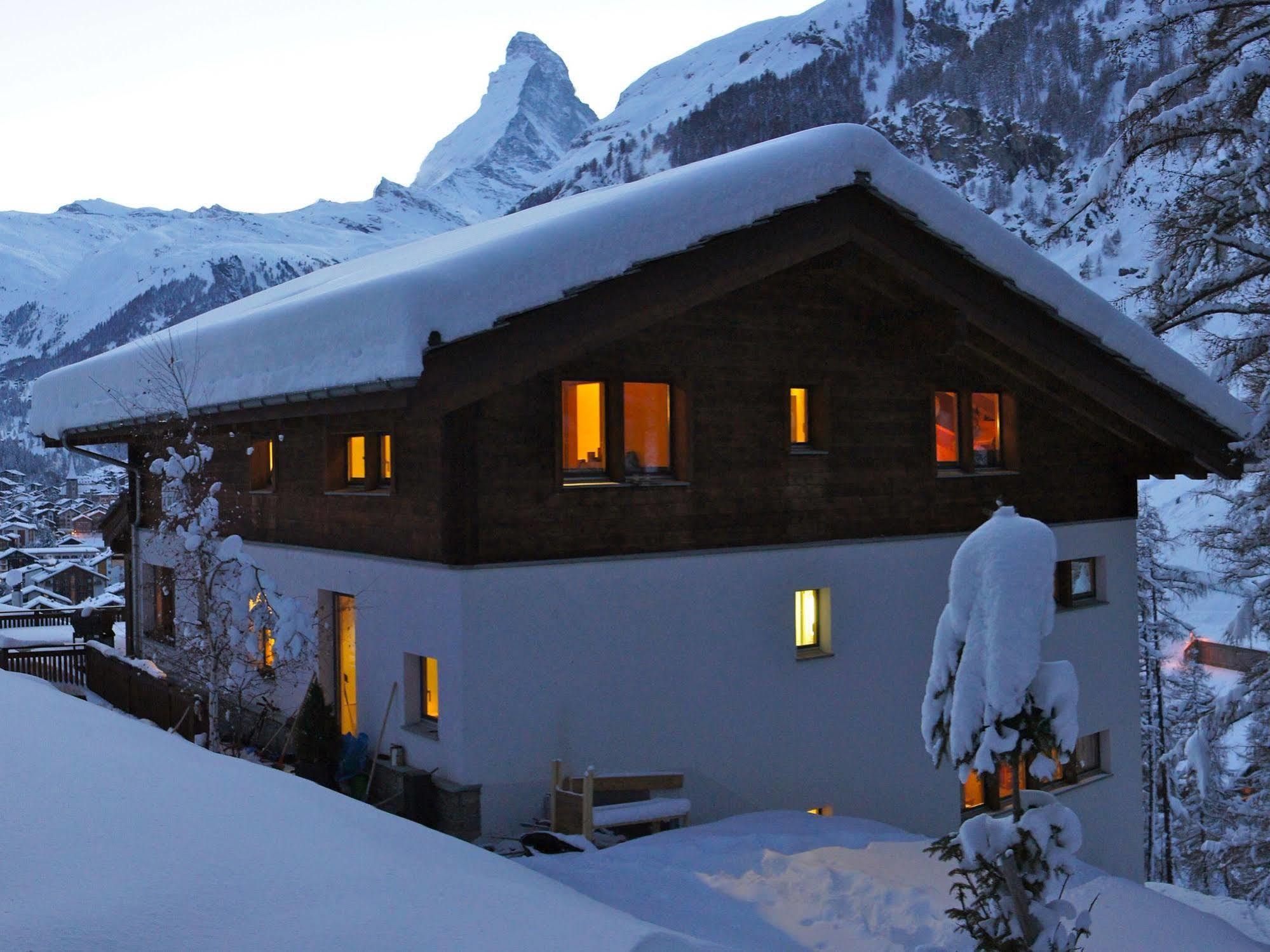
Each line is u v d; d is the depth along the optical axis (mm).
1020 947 5836
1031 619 5832
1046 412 15516
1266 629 17516
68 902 3854
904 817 13602
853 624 13250
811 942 6875
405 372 8867
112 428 16453
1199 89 15430
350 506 12430
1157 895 8781
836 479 13195
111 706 16922
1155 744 29656
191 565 12602
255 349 11531
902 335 13484
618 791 11133
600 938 4578
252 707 14172
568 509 11117
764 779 12328
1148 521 29672
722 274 10766
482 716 10453
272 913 4105
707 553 11992
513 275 9375
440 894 4723
